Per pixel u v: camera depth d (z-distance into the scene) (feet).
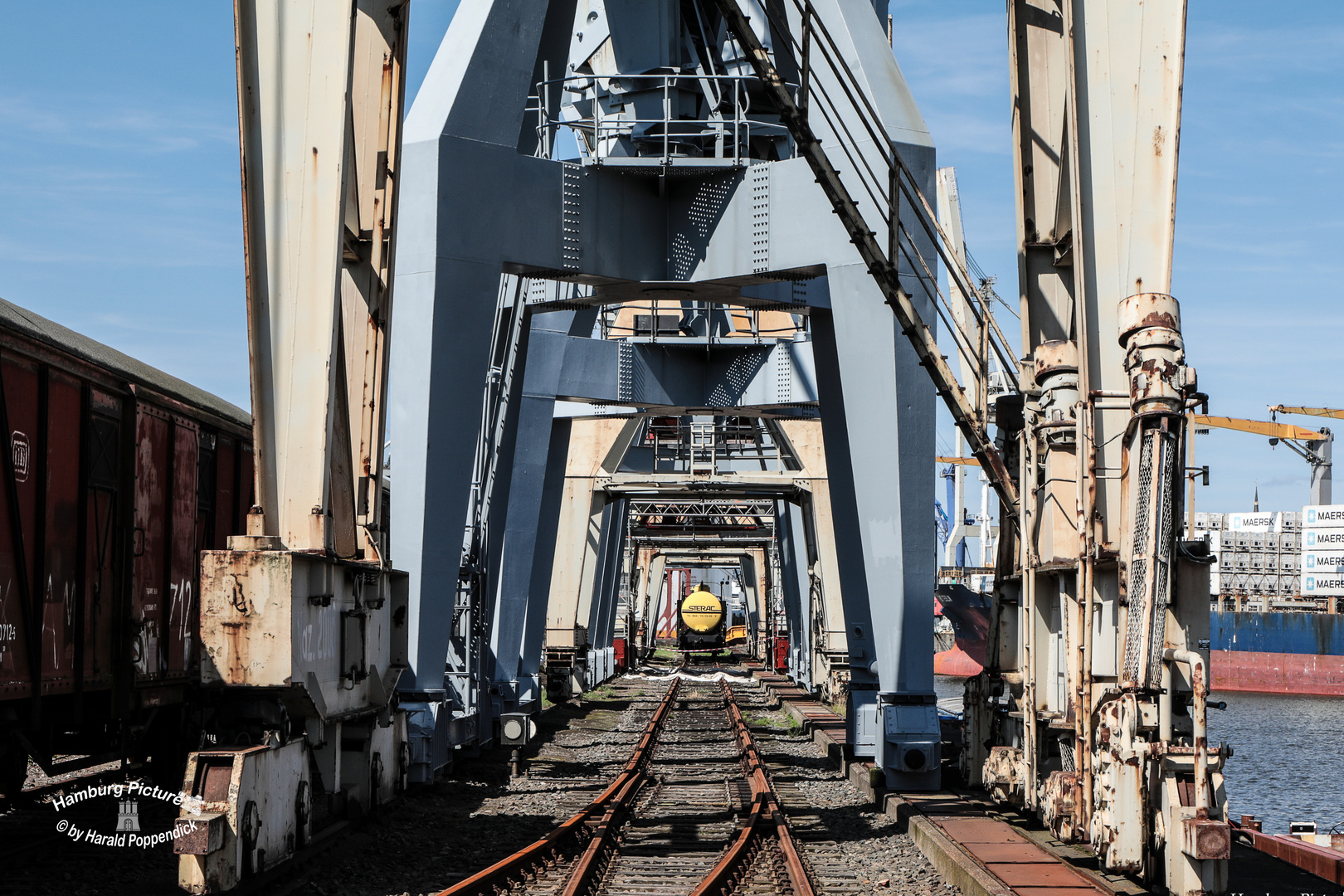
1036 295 40.24
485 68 50.85
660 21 57.77
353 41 31.81
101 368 35.35
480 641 62.95
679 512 156.25
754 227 54.80
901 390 52.42
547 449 80.02
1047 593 40.11
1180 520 29.96
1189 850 27.27
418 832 40.50
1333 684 252.42
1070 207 33.83
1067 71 32.35
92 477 34.63
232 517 45.88
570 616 116.98
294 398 31.42
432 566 49.96
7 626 29.99
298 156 31.48
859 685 65.10
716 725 94.43
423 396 49.39
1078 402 33.40
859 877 35.22
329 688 33.55
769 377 78.95
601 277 54.75
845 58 53.36
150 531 38.04
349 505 37.88
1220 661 271.49
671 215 57.00
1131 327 30.19
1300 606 315.78
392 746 43.96
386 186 40.45
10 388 30.19
